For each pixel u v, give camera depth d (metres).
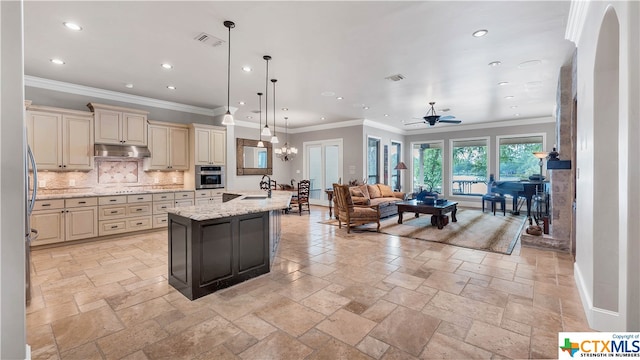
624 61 1.45
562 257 3.90
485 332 2.13
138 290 2.90
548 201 6.14
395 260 3.80
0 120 1.51
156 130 5.78
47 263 3.70
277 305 2.57
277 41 3.35
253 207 3.05
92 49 3.55
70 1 2.55
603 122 2.19
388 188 8.31
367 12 2.75
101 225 4.81
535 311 2.43
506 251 4.17
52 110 4.54
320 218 7.15
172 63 4.02
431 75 4.51
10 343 1.55
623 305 1.49
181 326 2.23
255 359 1.84
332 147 9.21
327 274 3.31
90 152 4.91
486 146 8.98
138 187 5.84
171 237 2.97
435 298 2.69
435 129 9.89
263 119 8.33
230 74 4.46
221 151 6.61
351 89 5.29
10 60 1.53
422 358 1.84
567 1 2.56
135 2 2.57
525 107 6.75
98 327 2.22
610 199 2.15
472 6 2.65
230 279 2.97
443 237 5.04
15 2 1.54
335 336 2.09
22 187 1.57
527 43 3.40
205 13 2.76
